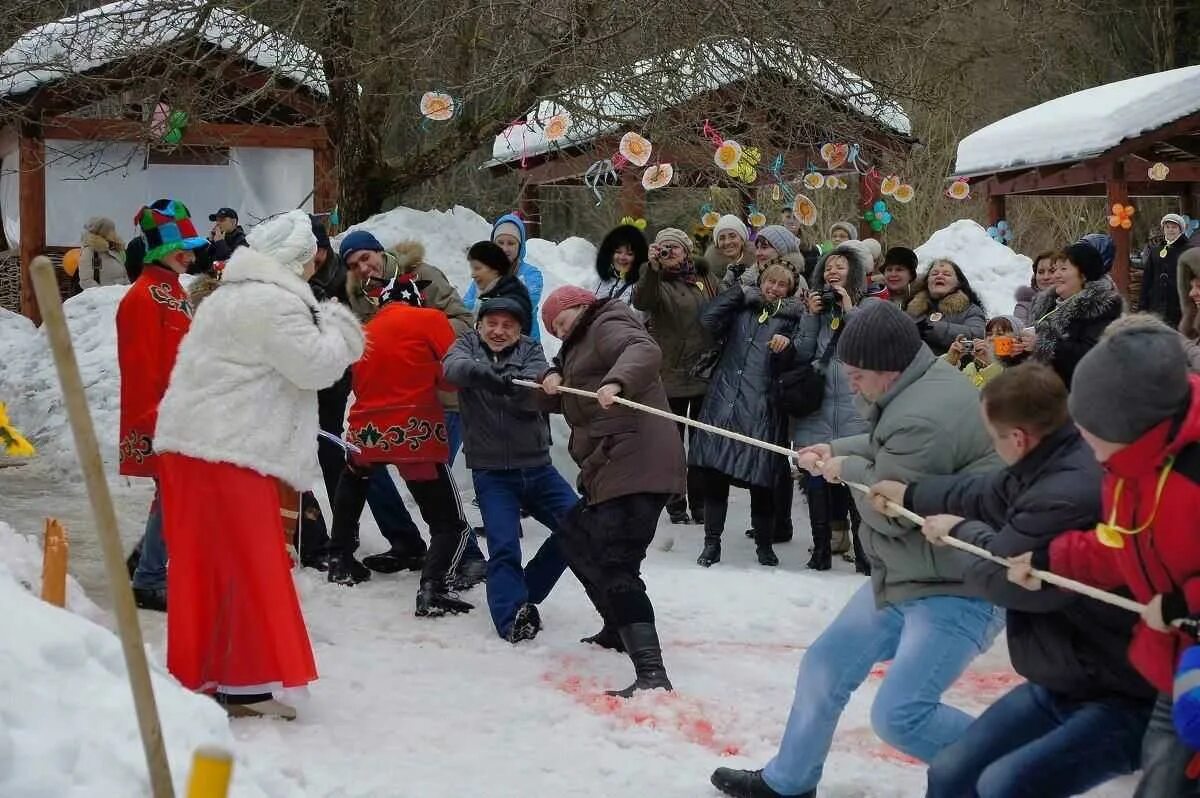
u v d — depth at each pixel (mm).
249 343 5039
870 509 4039
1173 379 2891
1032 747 3379
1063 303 6762
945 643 3941
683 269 9039
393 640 6441
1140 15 31109
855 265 8414
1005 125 17812
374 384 7008
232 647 5055
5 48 10625
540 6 10148
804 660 4344
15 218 15797
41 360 11562
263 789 3906
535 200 14891
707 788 4656
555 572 6703
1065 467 3361
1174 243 12852
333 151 14406
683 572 7945
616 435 5762
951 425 3898
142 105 11328
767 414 8281
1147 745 3066
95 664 3869
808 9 10055
